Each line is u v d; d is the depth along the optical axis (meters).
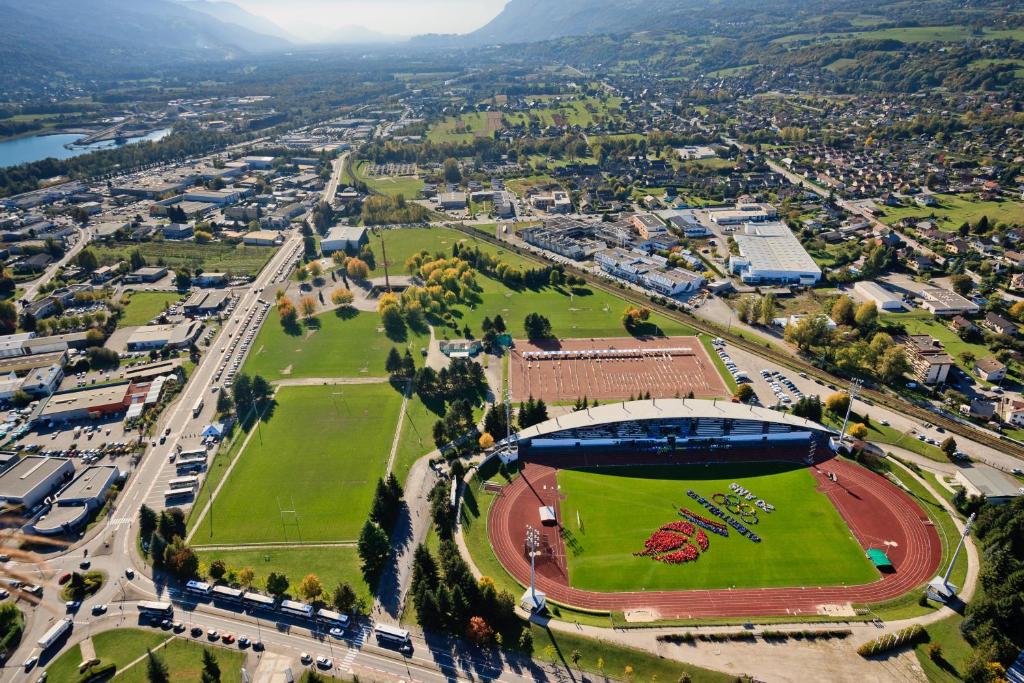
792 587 148.50
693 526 167.38
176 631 137.88
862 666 128.12
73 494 176.12
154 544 153.25
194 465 193.38
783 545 160.88
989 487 170.88
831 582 149.75
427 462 194.00
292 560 157.50
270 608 143.50
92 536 165.38
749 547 160.25
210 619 140.75
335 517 172.25
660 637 135.00
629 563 155.62
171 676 126.44
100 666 128.50
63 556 158.62
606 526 167.62
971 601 142.12
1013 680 122.88
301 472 190.50
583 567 154.62
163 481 186.75
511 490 181.75
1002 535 151.00
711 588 148.38
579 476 187.50
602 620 140.00
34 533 163.88
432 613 136.75
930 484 181.62
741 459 194.25
